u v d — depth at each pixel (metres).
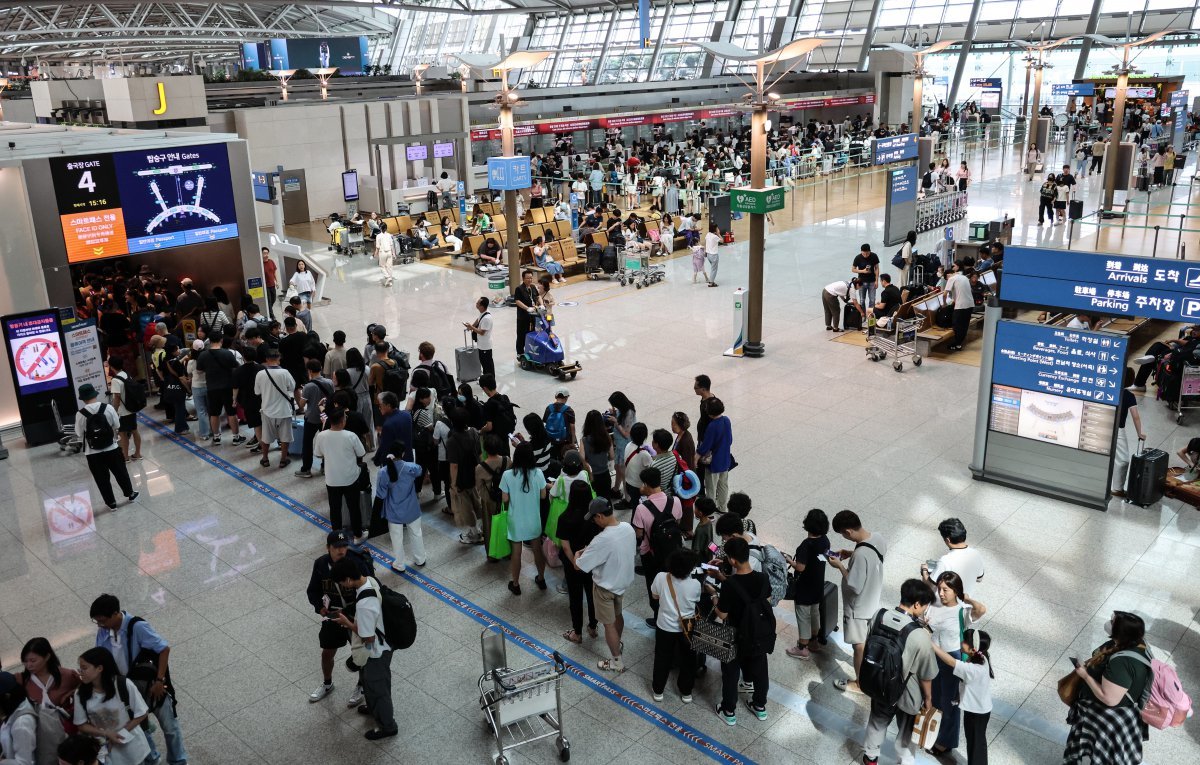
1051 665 6.98
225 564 8.95
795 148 34.75
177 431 12.54
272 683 7.11
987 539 8.91
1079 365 9.28
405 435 8.70
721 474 9.35
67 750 4.71
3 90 41.81
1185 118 33.00
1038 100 31.56
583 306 18.50
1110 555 8.57
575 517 7.08
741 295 14.59
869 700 6.70
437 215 27.05
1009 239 17.52
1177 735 6.23
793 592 7.05
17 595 8.51
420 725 6.55
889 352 14.66
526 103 38.28
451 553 9.05
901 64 42.44
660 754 6.19
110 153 13.71
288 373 11.03
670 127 44.94
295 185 30.08
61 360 12.23
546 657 7.29
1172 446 11.01
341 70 48.66
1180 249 14.77
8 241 12.79
